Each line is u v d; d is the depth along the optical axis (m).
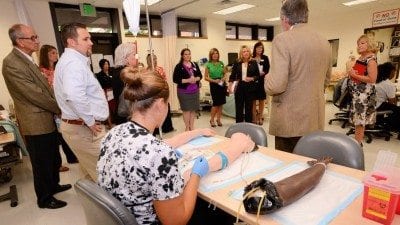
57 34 5.05
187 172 1.06
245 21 8.16
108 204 0.77
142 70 0.93
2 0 4.34
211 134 1.76
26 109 2.00
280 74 1.58
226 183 1.06
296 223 0.77
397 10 6.42
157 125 0.96
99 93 1.87
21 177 2.96
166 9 5.98
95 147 1.86
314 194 0.93
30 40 1.97
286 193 0.84
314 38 1.58
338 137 1.38
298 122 1.68
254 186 0.87
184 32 6.99
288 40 1.56
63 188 2.54
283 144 1.83
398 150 3.28
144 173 0.81
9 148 2.70
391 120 3.65
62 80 1.70
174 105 6.28
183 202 0.86
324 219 0.79
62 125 1.86
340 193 0.93
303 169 1.14
